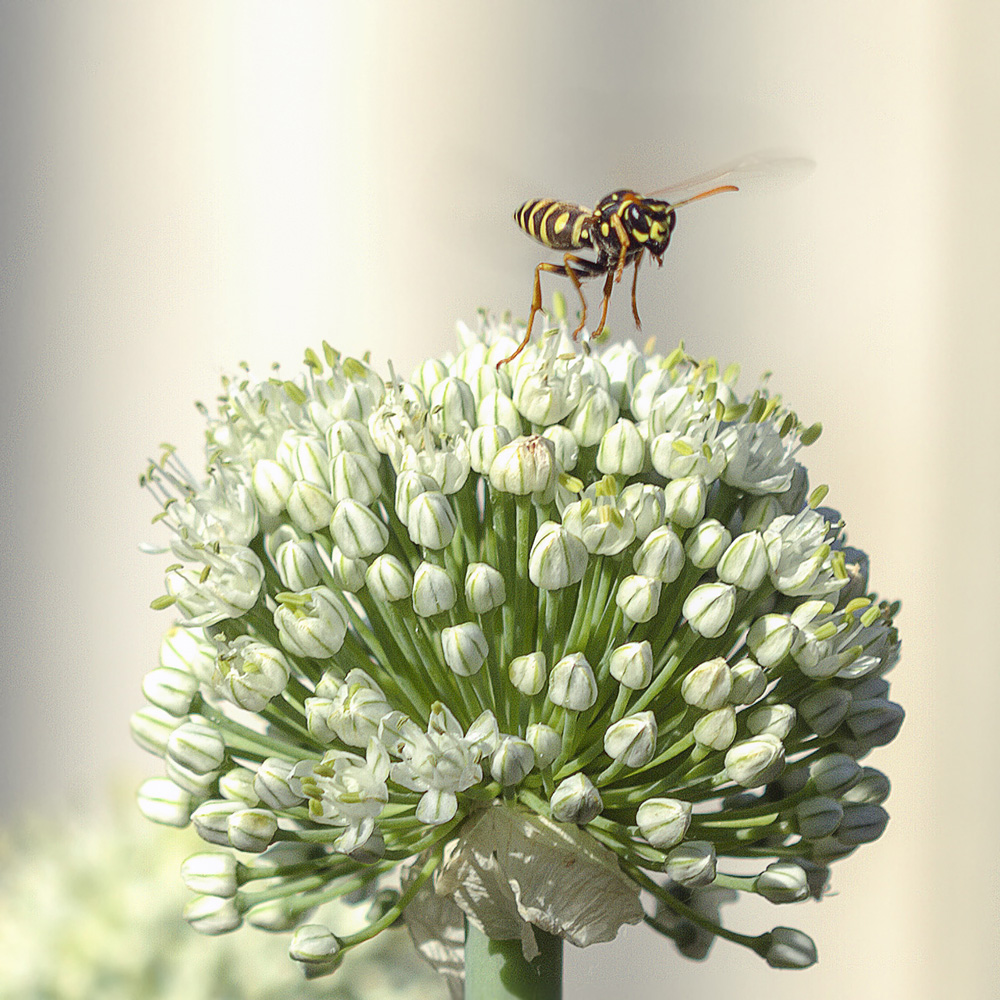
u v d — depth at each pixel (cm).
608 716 35
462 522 36
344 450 36
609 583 36
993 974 80
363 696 35
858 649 36
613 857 35
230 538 36
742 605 36
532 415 36
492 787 35
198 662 36
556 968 36
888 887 83
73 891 42
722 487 36
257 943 42
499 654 36
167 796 36
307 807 35
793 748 36
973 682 83
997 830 81
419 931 37
